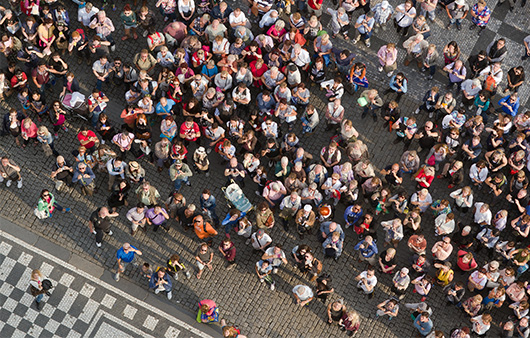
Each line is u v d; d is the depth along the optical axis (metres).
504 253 22.66
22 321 22.33
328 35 25.36
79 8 25.23
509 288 22.11
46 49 24.48
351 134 23.72
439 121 24.72
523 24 26.70
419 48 25.11
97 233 22.62
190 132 23.42
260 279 22.62
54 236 23.25
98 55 25.05
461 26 26.56
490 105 25.08
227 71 23.69
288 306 22.73
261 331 22.44
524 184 22.98
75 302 22.58
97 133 24.39
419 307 21.97
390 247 23.44
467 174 24.61
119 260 22.22
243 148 23.94
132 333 22.36
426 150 24.67
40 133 23.08
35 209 23.05
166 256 23.20
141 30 25.91
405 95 25.55
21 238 23.17
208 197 22.45
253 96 25.14
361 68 24.33
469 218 23.92
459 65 24.48
